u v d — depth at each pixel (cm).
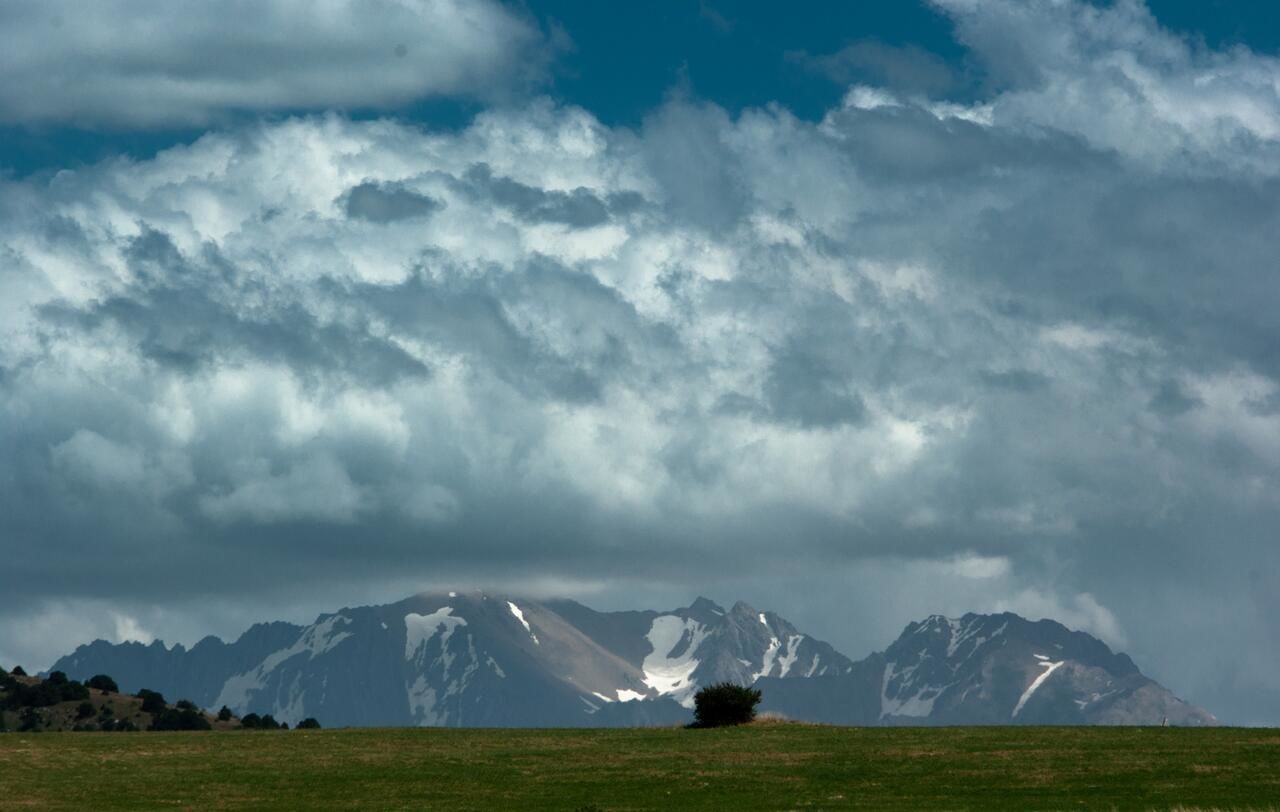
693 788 11500
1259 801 10281
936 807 10388
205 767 13012
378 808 10862
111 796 11556
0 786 12044
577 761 13025
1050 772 11750
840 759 12738
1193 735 13750
